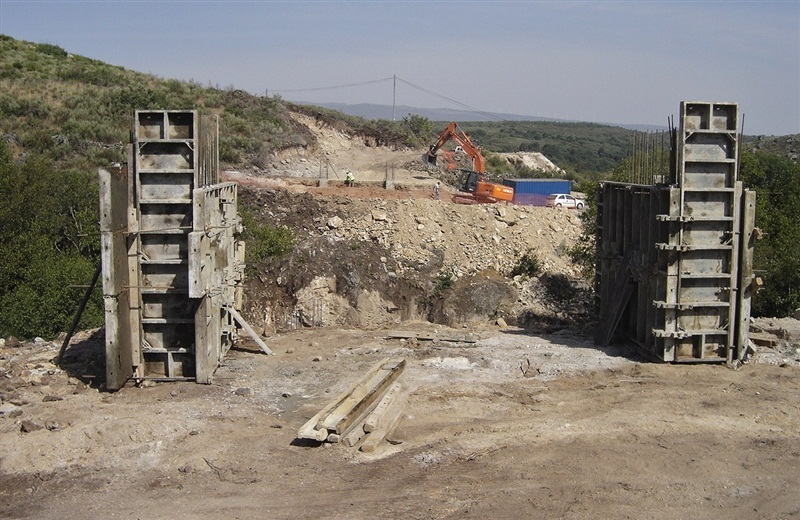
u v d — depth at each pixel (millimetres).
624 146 145250
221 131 47219
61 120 45469
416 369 17078
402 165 50125
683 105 16844
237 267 19531
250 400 15008
